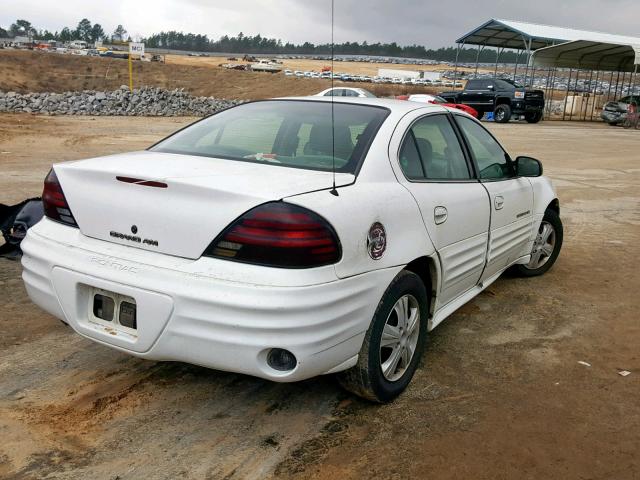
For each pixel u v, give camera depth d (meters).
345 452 2.91
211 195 2.65
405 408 3.32
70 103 25.30
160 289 2.66
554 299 5.17
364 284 2.86
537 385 3.65
